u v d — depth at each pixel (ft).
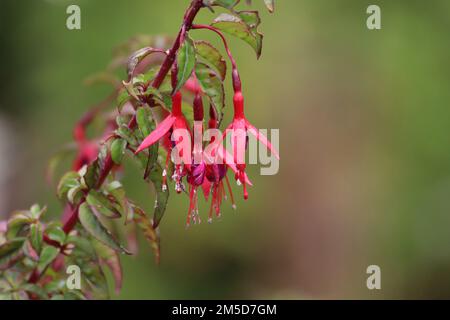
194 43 1.85
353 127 5.39
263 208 5.26
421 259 5.21
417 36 5.44
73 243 1.99
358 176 5.38
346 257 5.28
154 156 1.83
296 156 5.40
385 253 5.25
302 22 5.41
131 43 2.36
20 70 6.03
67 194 1.99
